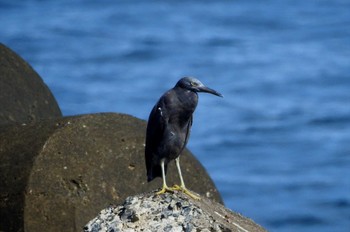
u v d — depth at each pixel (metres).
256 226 11.11
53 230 12.77
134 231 10.38
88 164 13.03
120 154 13.26
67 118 13.35
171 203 10.70
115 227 10.45
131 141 13.38
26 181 12.80
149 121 11.58
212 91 11.48
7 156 13.08
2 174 12.97
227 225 10.59
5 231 12.84
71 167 12.95
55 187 12.84
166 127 11.41
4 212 12.85
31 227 12.73
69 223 12.79
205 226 10.37
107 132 13.30
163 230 10.32
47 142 13.01
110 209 10.83
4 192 12.88
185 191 11.41
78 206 12.84
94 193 12.97
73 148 13.05
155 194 10.98
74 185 12.95
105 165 13.12
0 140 13.30
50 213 12.77
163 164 11.60
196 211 10.55
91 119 13.36
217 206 11.34
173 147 11.48
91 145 13.13
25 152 13.02
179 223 10.39
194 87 11.43
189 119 11.53
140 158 13.40
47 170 12.89
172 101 11.40
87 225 10.66
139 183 13.34
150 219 10.50
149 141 11.60
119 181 13.18
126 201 10.87
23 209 12.73
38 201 12.78
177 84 11.54
